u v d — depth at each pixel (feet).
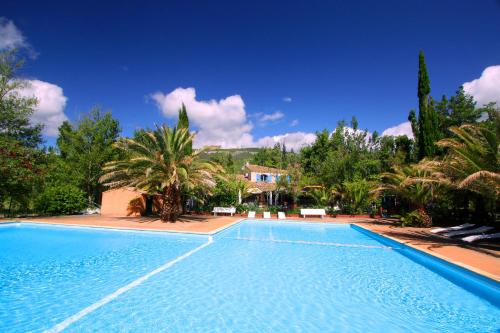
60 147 105.60
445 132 95.91
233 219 75.46
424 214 59.26
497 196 37.40
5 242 43.01
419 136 77.00
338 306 20.44
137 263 31.04
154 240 45.19
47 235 49.29
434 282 26.14
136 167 62.39
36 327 16.35
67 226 56.18
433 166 46.14
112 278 25.68
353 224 67.31
